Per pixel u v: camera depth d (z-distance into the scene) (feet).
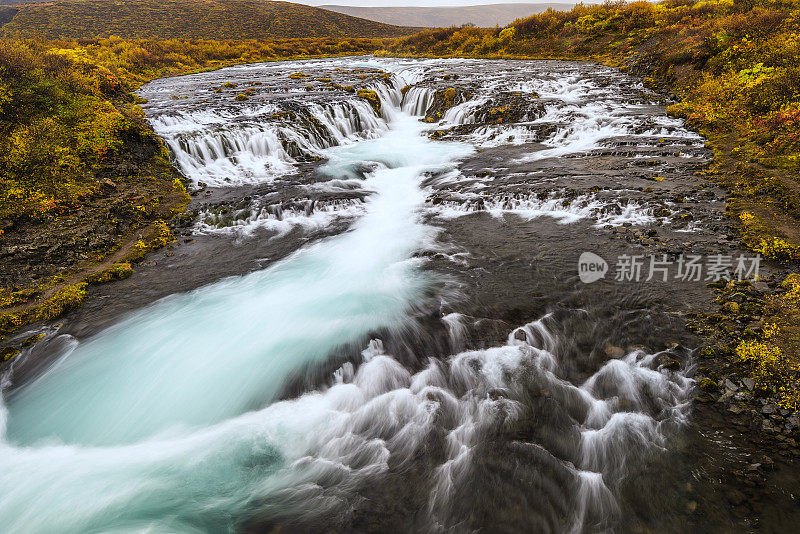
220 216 35.65
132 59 104.47
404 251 29.68
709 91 54.49
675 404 16.24
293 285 26.45
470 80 78.89
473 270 26.45
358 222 34.76
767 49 54.90
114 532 13.21
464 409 17.04
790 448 13.99
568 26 113.80
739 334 18.89
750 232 26.48
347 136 60.08
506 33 123.44
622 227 29.45
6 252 28.14
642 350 18.95
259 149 49.93
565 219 31.71
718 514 12.44
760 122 41.60
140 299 25.55
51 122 39.83
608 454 14.74
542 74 82.28
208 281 27.32
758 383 16.42
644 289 22.91
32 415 18.01
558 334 20.49
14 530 13.38
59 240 29.99
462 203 35.65
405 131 63.52
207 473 15.19
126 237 32.37
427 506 13.62
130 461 15.78
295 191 40.16
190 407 18.10
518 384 17.93
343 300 24.49
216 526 13.33
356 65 118.01
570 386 17.63
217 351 21.02
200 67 120.88
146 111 56.85
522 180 38.75
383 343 20.76
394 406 17.47
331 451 15.87
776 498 12.62
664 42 80.64
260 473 15.14
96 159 41.19
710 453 14.25
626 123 50.37
